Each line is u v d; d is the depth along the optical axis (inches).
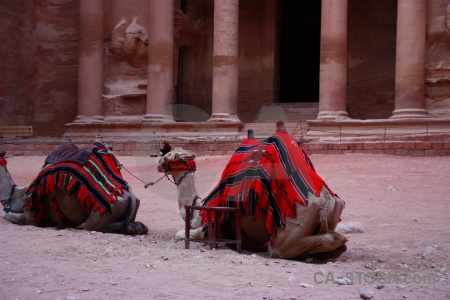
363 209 517.0
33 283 242.7
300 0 1758.1
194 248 348.2
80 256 304.3
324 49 1125.1
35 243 338.0
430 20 1097.4
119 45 1330.0
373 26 1368.1
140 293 228.8
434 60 1090.7
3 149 1225.4
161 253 316.2
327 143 970.1
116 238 367.6
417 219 463.2
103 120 1314.0
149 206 562.9
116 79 1349.7
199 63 1470.2
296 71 1784.0
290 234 305.9
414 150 914.7
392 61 1342.3
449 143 900.0
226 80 1184.2
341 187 652.1
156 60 1249.4
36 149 1218.0
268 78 1448.1
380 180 689.6
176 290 234.4
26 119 1449.3
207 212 329.1
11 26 1408.7
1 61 1385.3
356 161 858.8
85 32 1323.8
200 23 1439.5
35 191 408.5
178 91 1456.7
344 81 1120.8
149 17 1293.1
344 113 1114.1
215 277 258.8
